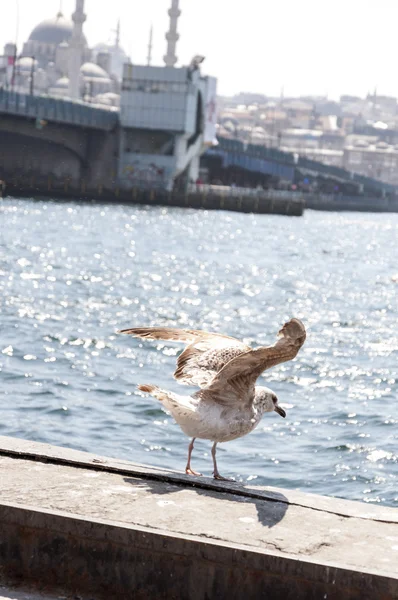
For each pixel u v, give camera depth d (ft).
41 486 19.06
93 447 52.90
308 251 273.13
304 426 60.13
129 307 124.67
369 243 339.16
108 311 118.93
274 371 80.69
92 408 62.44
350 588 15.62
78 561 17.22
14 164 465.47
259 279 179.11
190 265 200.13
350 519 18.29
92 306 122.62
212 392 19.72
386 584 15.40
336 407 66.64
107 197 461.78
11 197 433.07
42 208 377.30
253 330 111.24
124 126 461.37
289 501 19.12
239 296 147.74
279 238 325.21
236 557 16.25
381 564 16.12
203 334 20.76
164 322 112.88
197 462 50.70
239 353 20.02
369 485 47.65
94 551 17.13
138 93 458.50
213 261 215.10
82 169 472.85
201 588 16.51
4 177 462.19
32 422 57.82
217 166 625.41
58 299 126.93
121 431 56.75
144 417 60.54
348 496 45.93
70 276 159.53
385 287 175.63
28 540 17.51
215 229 343.26
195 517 17.84
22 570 17.54
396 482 48.21
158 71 456.45
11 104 409.28
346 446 54.85
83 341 91.66
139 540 16.83
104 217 356.18
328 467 50.65
